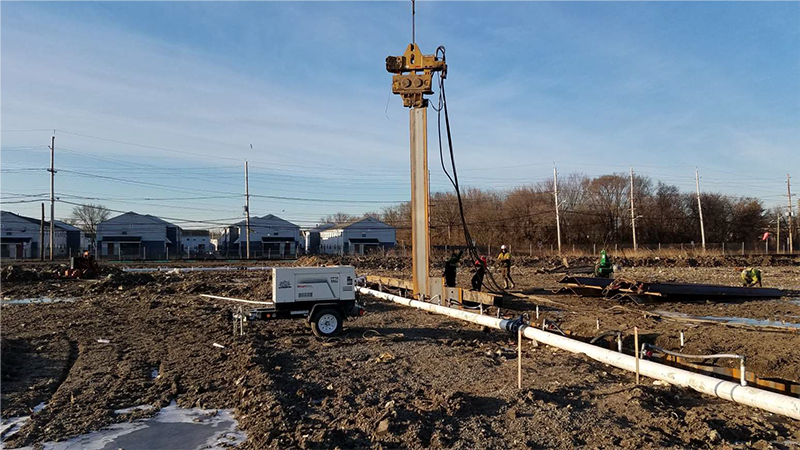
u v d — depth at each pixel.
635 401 6.85
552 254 53.72
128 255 62.72
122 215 66.25
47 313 16.48
